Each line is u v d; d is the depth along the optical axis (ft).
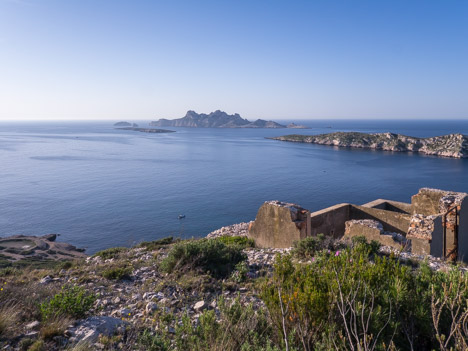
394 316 12.25
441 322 12.08
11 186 385.09
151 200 319.88
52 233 232.12
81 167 520.83
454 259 33.32
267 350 10.61
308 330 11.83
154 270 28.63
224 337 11.91
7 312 15.97
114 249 45.11
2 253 165.27
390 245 35.86
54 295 19.38
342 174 428.97
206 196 331.77
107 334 15.55
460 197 35.12
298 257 29.68
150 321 17.26
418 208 42.22
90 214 275.80
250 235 43.91
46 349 13.61
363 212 47.88
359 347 9.57
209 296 21.27
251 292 21.58
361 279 13.15
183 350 12.46
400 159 586.86
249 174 446.60
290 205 40.52
